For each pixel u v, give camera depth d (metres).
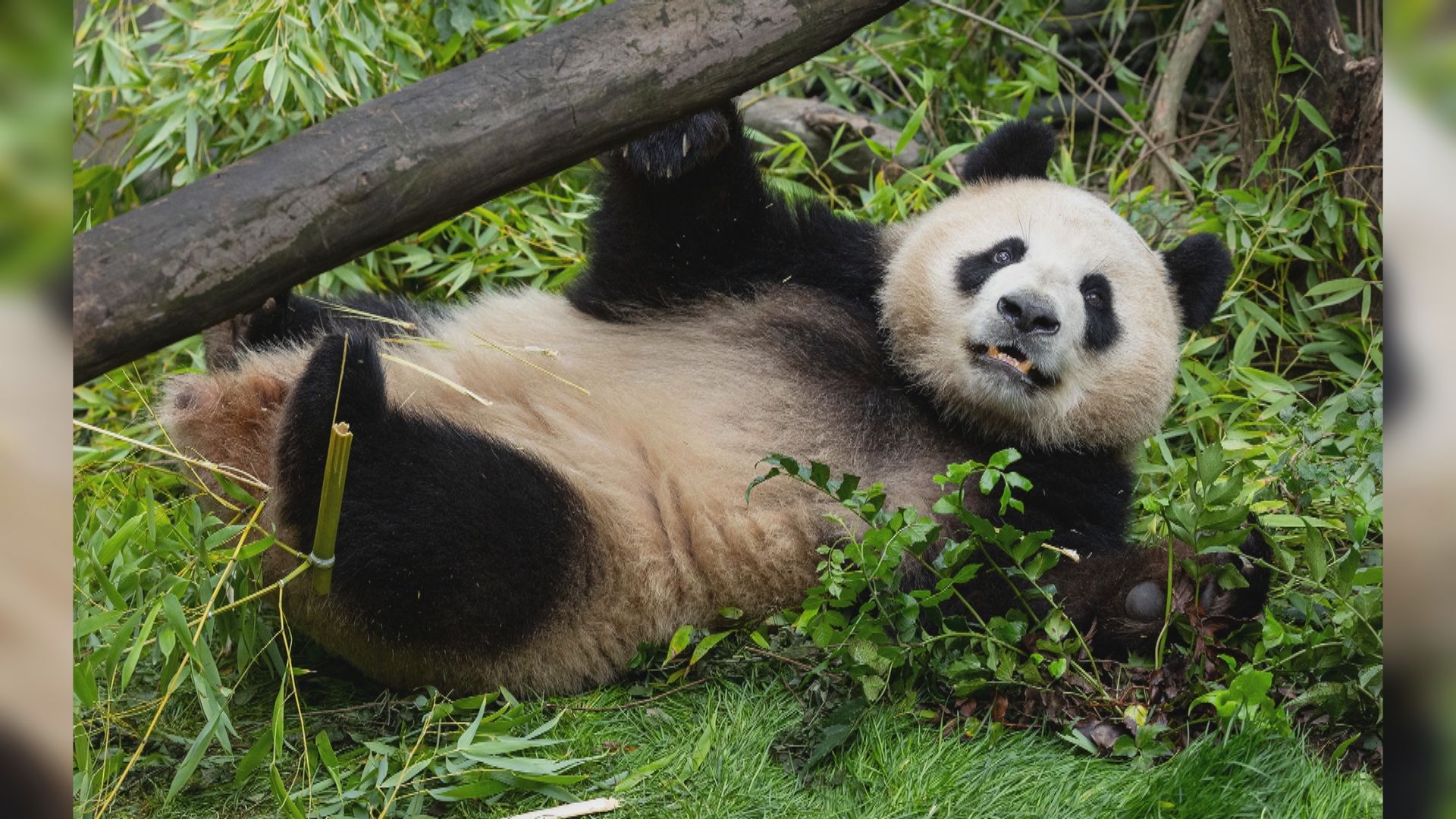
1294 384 10.72
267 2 10.67
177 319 4.41
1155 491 9.20
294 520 6.78
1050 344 7.52
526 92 4.77
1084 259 7.93
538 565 6.96
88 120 12.45
